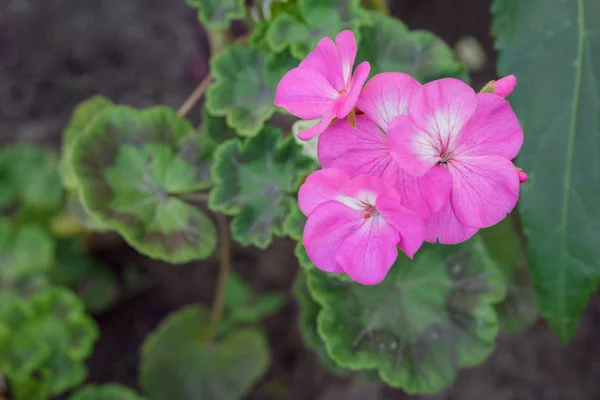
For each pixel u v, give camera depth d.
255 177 0.40
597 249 0.39
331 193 0.33
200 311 0.51
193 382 0.50
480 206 0.32
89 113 0.45
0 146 0.59
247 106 0.40
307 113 0.34
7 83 0.61
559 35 0.39
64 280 0.55
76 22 0.62
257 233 0.40
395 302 0.40
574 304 0.40
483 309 0.39
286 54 0.40
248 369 0.51
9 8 0.62
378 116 0.33
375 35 0.40
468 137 0.33
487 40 0.59
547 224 0.40
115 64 0.61
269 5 0.40
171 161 0.41
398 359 0.39
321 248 0.33
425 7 0.60
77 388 0.55
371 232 0.33
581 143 0.39
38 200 0.55
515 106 0.40
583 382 0.55
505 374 0.55
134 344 0.56
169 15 0.61
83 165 0.40
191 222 0.41
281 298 0.57
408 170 0.32
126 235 0.40
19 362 0.47
